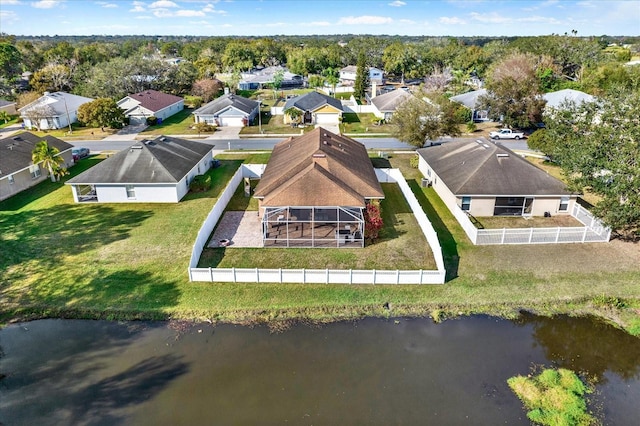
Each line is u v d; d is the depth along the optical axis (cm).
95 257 2806
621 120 2795
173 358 2012
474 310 2320
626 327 2205
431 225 2962
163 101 7625
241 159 5038
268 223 3156
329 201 2892
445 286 2486
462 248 2861
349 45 17700
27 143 4462
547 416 1705
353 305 2347
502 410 1736
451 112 4806
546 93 6756
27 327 2239
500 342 2108
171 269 2661
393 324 2223
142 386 1861
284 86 11975
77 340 2139
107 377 1916
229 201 3706
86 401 1795
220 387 1847
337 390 1827
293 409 1734
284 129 6656
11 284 2541
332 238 2978
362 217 2912
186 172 3847
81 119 6322
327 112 7019
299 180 2956
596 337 2144
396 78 14262
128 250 2888
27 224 3297
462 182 3347
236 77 10975
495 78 6662
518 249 2838
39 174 4300
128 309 2325
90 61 12350
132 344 2105
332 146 3847
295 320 2253
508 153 3591
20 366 1986
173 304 2356
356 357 2011
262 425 1667
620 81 7125
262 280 2525
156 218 3372
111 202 3703
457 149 4088
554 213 3344
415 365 1964
